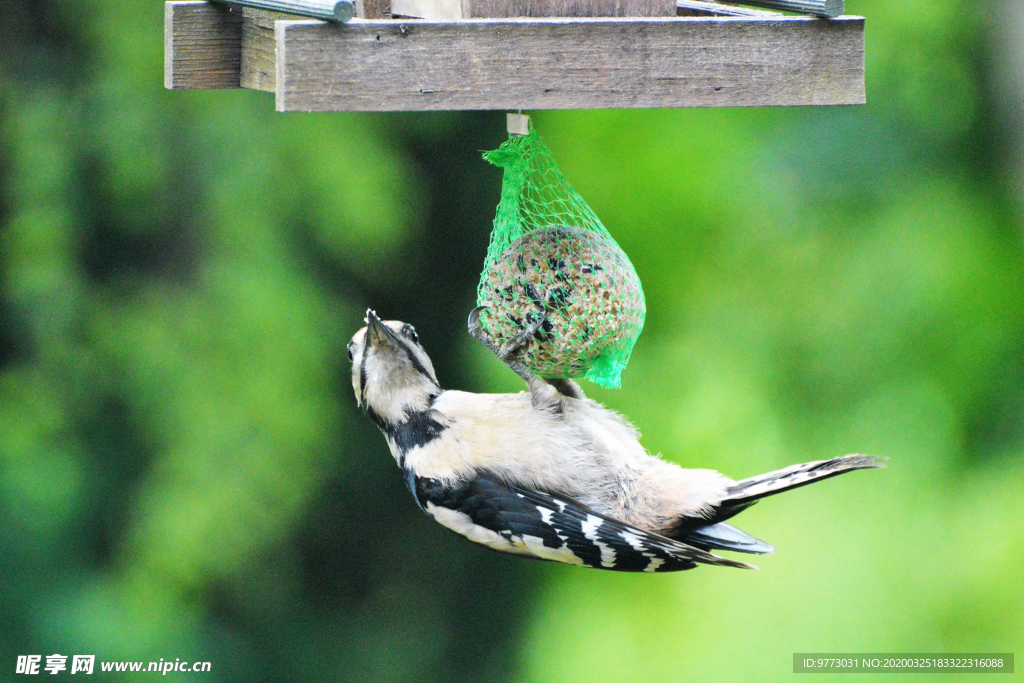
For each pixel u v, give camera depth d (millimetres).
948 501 13742
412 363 6883
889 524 13664
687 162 14164
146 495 14289
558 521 6371
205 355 14164
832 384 14109
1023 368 13977
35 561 14266
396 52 5496
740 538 6461
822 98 5887
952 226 14078
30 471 14141
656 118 14219
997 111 14164
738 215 14180
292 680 16797
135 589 14367
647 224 14242
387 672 17953
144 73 13773
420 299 17719
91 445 14445
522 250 6629
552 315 6520
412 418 6781
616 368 6844
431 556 18734
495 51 5605
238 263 14086
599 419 6715
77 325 14008
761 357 14055
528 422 6516
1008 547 13312
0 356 14219
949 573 13430
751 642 13508
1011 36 13969
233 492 14234
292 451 14578
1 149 13703
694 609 13945
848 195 14258
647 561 6262
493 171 17641
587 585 14758
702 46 5777
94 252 14188
